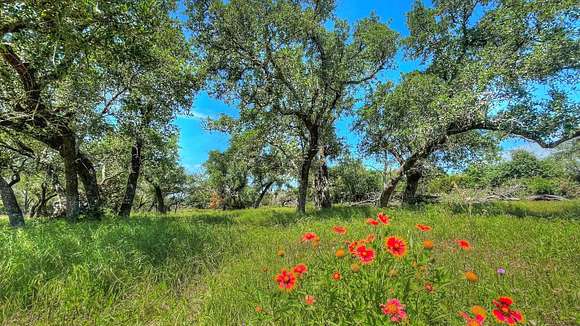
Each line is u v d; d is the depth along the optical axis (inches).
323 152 627.8
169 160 676.7
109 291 139.3
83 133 380.5
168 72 418.9
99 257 164.1
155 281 156.1
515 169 900.0
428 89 463.8
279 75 467.8
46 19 252.8
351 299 85.3
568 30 363.6
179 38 446.3
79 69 315.9
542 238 213.5
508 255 181.9
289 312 95.3
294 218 438.3
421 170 529.3
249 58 472.4
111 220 358.0
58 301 128.0
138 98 438.0
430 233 251.6
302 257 183.0
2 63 308.5
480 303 102.1
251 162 606.5
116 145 481.4
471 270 147.9
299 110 495.5
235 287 140.6
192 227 301.4
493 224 289.4
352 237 242.4
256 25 443.8
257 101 504.1
